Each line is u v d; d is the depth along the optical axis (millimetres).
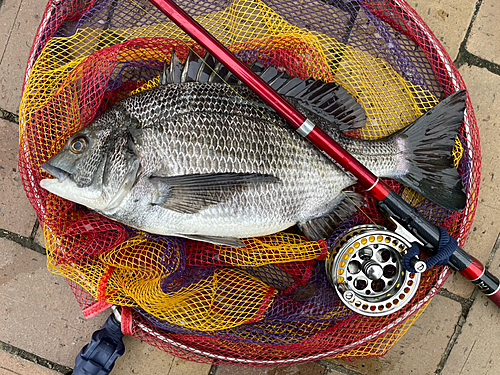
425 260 492
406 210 485
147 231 490
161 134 469
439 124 513
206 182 472
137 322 508
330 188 506
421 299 519
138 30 541
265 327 520
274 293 518
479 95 576
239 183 479
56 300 566
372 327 526
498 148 579
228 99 480
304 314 521
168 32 542
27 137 493
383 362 572
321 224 524
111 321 521
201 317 498
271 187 487
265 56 535
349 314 526
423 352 573
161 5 447
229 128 477
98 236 500
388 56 550
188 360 537
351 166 478
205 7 541
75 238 497
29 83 491
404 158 516
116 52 496
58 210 501
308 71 538
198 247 528
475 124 534
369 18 545
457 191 513
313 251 509
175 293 500
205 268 524
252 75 458
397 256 509
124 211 477
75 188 473
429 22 576
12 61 569
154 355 566
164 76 498
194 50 528
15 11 568
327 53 555
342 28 554
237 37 543
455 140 523
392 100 552
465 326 574
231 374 567
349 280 512
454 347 573
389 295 509
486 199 579
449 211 541
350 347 511
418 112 544
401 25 538
